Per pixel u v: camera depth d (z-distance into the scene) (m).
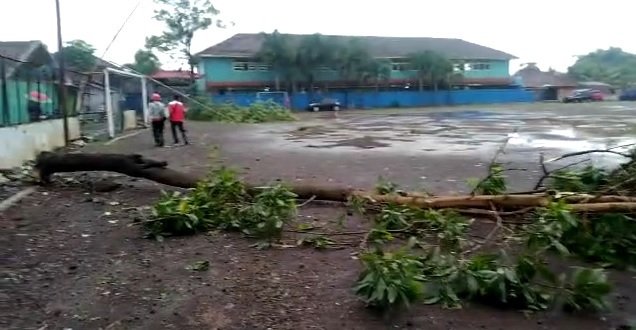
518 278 3.88
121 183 9.03
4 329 3.59
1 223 6.36
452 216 5.47
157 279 4.52
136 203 7.54
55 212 6.98
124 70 24.08
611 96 66.06
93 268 4.80
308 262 4.93
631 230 4.75
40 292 4.23
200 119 32.50
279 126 26.55
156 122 15.58
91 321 3.73
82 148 15.27
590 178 5.87
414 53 54.62
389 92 52.97
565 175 5.87
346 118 34.09
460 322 3.64
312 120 32.56
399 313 3.78
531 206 5.48
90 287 4.34
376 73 51.91
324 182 8.98
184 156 13.17
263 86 49.97
